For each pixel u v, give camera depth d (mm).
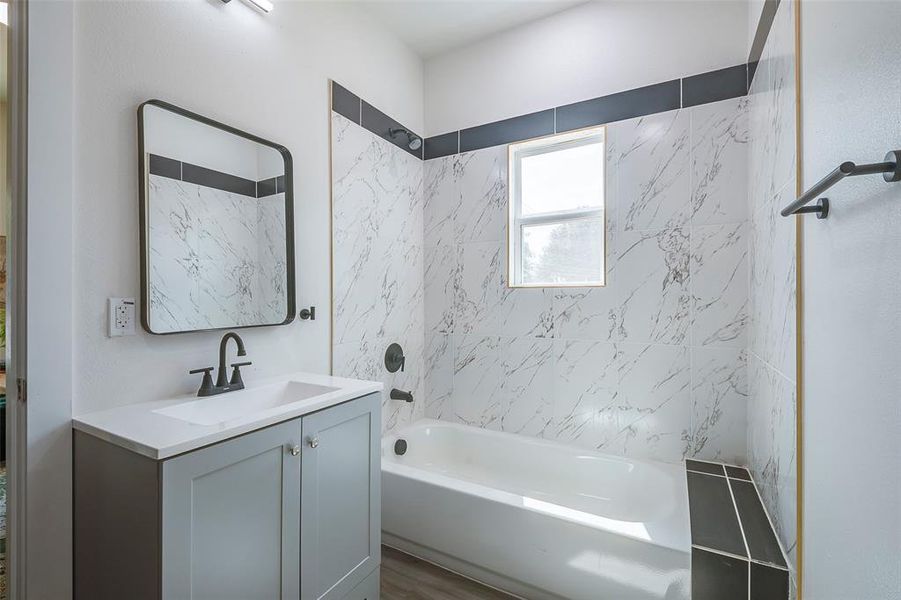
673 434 2100
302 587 1260
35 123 1073
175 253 1393
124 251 1271
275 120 1780
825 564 869
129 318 1281
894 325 600
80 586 1123
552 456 2312
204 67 1505
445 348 2766
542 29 2438
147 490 935
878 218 648
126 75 1278
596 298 2283
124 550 995
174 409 1286
